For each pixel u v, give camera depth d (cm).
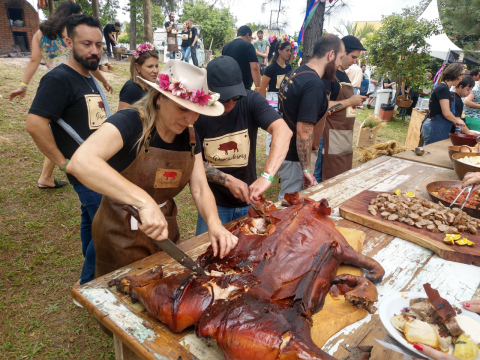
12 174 514
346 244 191
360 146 748
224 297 143
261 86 662
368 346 134
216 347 139
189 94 159
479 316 155
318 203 216
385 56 1190
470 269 202
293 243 180
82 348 278
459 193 258
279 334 120
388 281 189
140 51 362
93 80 297
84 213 305
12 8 1348
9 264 355
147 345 139
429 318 152
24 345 274
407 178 347
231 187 259
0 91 738
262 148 771
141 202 150
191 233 441
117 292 169
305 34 582
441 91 571
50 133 268
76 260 372
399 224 239
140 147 183
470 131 536
